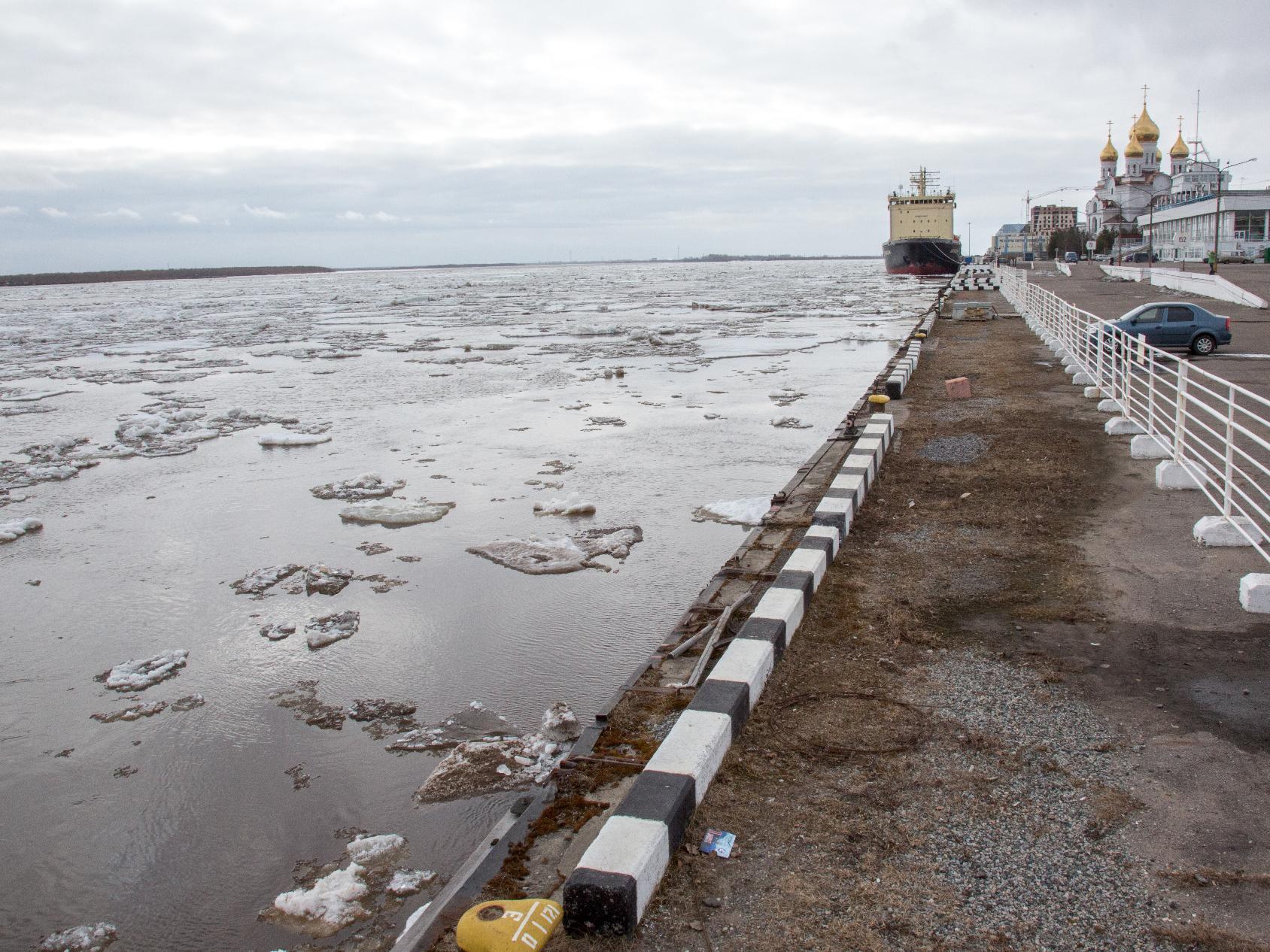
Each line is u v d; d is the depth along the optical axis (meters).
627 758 5.26
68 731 7.44
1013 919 3.82
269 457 17.80
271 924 5.11
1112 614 6.90
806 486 11.42
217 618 9.68
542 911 3.80
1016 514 9.64
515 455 17.02
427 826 5.91
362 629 9.16
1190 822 4.41
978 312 35.44
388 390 26.69
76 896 5.49
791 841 4.38
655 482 14.58
